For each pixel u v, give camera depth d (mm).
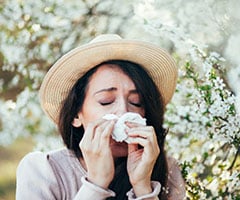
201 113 2162
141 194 1726
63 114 1854
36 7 3639
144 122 1704
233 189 2191
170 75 1942
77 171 1856
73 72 1817
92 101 1770
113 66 1786
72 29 3623
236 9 2781
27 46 3627
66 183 1847
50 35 3619
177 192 2004
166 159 1915
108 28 3545
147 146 1687
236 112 2115
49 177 1842
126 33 3479
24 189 1841
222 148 2404
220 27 2801
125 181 1834
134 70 1778
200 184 2180
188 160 2271
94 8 3596
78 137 1865
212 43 2846
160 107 1858
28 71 3611
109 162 1682
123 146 1763
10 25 3648
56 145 3260
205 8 2918
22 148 4652
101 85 1756
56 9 3625
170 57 1874
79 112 1832
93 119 1767
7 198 4512
